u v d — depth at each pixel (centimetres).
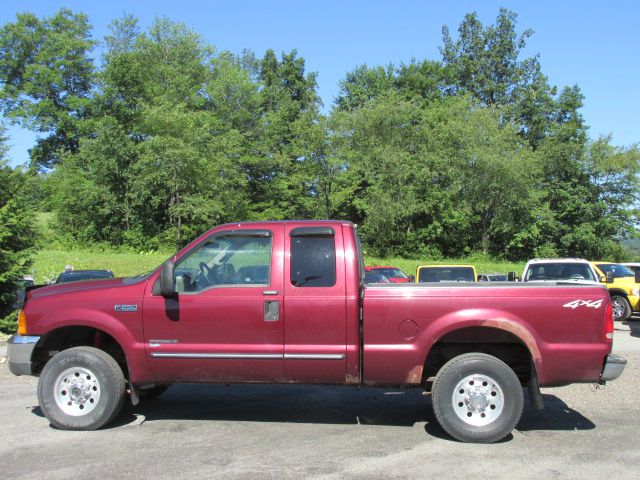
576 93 5422
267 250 574
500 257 4519
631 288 1584
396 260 4084
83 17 5116
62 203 3931
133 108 4019
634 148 4419
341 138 3978
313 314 552
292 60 5819
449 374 539
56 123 4819
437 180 4328
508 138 4109
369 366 550
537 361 536
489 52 5784
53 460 485
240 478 443
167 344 566
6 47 5022
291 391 750
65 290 595
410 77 5462
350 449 516
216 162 3762
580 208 4441
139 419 614
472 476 449
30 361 586
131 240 3844
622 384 793
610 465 475
